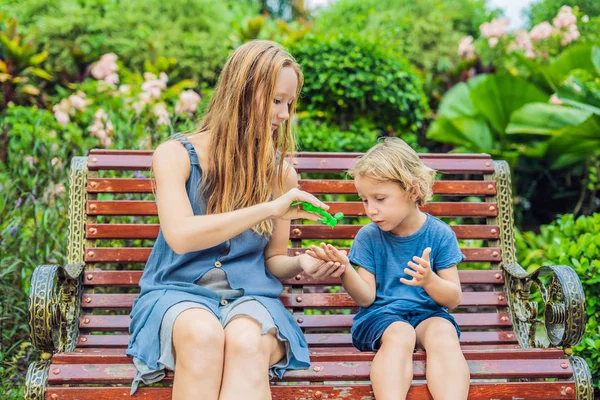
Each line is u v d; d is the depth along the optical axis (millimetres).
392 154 2385
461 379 2084
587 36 6707
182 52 7945
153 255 2369
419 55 8797
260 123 2328
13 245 3609
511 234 2906
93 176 2857
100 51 7996
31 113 5691
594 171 5641
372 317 2375
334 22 9820
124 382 2086
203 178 2328
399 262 2500
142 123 4691
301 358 2133
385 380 2074
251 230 2359
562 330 2297
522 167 6125
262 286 2322
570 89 5129
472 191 2938
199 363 1957
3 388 3029
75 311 2633
